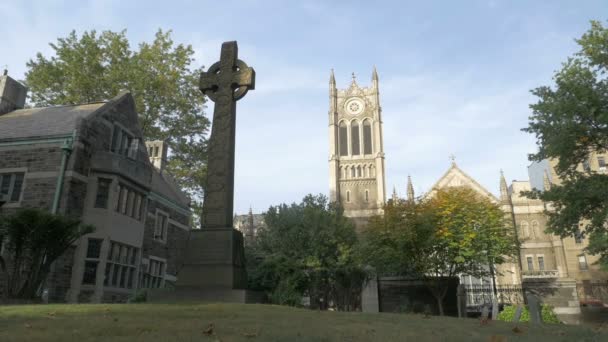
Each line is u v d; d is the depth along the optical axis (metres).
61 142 20.72
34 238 14.72
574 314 27.92
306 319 7.88
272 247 24.33
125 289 22.61
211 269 11.59
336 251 23.91
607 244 19.62
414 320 8.74
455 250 26.95
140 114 35.00
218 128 13.59
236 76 13.97
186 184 37.03
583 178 22.08
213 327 6.33
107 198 21.70
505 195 57.00
